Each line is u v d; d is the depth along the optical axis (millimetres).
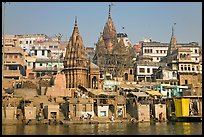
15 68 98438
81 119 63312
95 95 71875
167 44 141375
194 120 67812
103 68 101188
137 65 105938
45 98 69125
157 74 103125
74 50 85938
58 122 60406
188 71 104125
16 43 128625
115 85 87938
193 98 71875
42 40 138250
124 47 106750
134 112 68938
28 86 77812
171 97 74312
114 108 69000
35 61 109375
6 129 46875
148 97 73312
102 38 111625
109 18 116625
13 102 65125
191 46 129875
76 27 88438
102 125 57156
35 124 58094
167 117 69938
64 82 77125
